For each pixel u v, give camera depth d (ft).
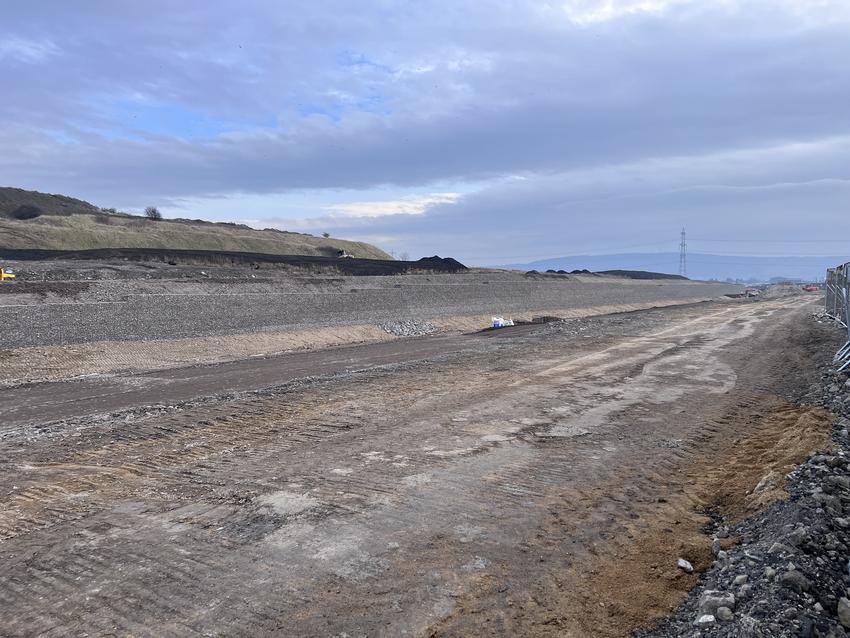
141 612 13.85
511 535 17.79
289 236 279.69
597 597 14.49
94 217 228.22
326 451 26.27
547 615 13.69
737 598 13.28
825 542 14.90
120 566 16.11
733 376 43.68
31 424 35.81
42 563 16.35
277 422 31.68
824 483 18.60
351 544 17.22
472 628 13.16
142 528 18.57
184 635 12.93
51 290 73.31
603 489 21.50
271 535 17.88
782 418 31.32
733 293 298.56
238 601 14.26
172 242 219.00
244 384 50.11
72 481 23.22
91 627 13.28
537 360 52.54
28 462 25.88
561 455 25.43
